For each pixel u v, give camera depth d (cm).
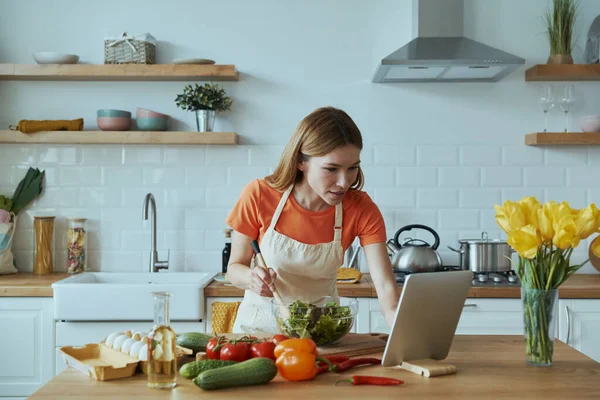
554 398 164
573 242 188
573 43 438
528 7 435
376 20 437
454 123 437
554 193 436
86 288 362
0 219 420
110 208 438
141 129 422
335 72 438
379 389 171
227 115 438
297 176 257
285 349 181
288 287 264
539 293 194
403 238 439
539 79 432
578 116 438
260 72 438
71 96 438
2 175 438
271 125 438
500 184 437
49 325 368
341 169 226
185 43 438
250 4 438
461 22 410
